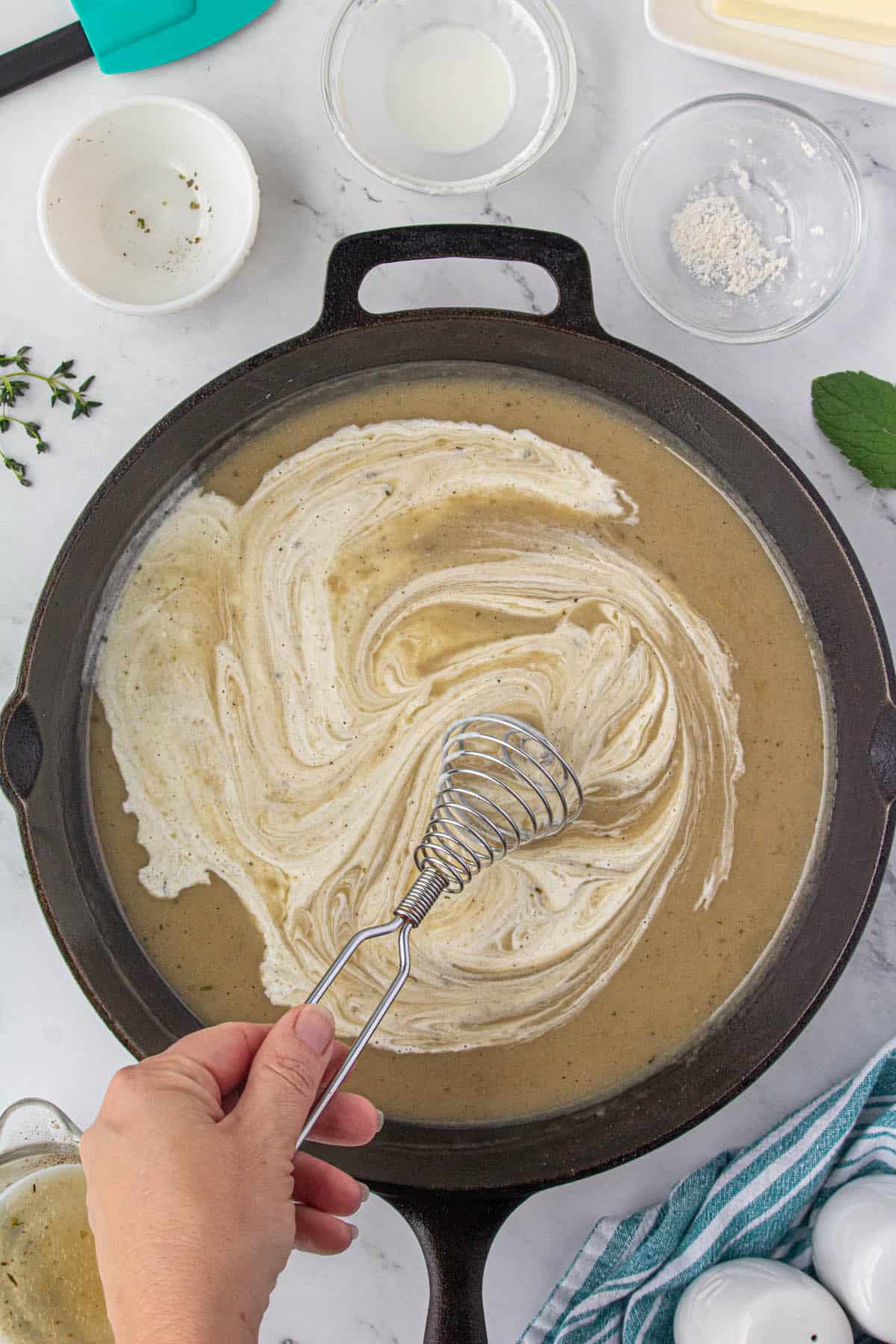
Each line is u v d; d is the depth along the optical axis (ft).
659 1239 2.33
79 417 2.46
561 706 2.39
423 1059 2.35
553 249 2.29
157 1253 1.93
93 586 2.35
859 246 2.44
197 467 2.38
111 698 2.37
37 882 2.27
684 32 2.42
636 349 2.31
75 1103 2.42
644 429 2.39
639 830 2.37
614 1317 2.34
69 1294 2.27
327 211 2.47
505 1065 2.35
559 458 2.40
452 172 2.46
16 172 2.46
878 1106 2.37
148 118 2.39
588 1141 2.32
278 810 2.37
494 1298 2.41
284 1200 1.98
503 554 2.40
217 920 2.35
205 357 2.47
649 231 2.47
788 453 2.46
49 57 2.43
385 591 2.40
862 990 2.44
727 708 2.38
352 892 2.36
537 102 2.45
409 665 2.40
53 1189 2.28
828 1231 2.29
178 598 2.39
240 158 2.39
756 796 2.37
